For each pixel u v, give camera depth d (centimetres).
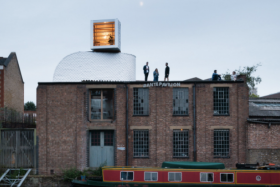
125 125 1891
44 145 1897
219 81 1886
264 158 1831
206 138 1877
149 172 1570
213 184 1532
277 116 2095
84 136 1888
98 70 2227
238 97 1889
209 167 1556
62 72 2214
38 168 1889
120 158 1873
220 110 1902
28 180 1855
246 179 1521
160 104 1897
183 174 1554
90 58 2236
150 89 1905
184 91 1912
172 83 1900
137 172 1576
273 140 1839
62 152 1891
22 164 1902
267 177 1514
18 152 1908
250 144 1839
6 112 2188
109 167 1617
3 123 1950
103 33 2309
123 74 2241
